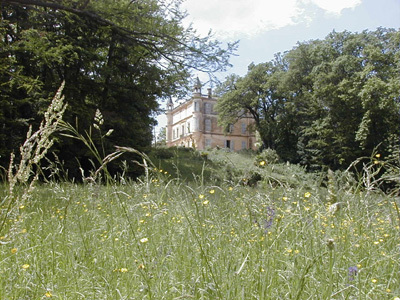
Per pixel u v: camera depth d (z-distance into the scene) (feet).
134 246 8.74
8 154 53.98
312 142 145.07
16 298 6.31
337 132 139.13
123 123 67.82
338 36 158.40
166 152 109.19
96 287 6.89
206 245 7.82
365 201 8.94
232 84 197.26
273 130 172.35
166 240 8.85
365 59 135.64
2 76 48.96
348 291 6.12
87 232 9.90
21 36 57.06
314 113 153.58
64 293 6.61
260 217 8.59
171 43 50.62
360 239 8.66
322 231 8.18
